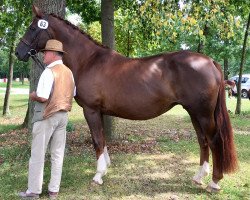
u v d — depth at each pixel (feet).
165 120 41.63
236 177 17.70
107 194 15.47
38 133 14.40
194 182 16.76
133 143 26.08
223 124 15.02
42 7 19.89
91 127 16.52
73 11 33.65
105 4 25.70
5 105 51.49
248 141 26.61
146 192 15.72
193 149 23.65
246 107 59.21
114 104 15.98
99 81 16.07
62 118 14.69
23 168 18.60
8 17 35.76
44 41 17.03
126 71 15.81
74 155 21.66
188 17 20.65
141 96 15.49
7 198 14.88
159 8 21.20
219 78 15.02
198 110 15.01
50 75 14.11
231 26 21.72
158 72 15.33
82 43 16.92
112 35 25.95
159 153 22.56
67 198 14.97
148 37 29.14
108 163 17.39
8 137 30.73
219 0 20.59
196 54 15.24
